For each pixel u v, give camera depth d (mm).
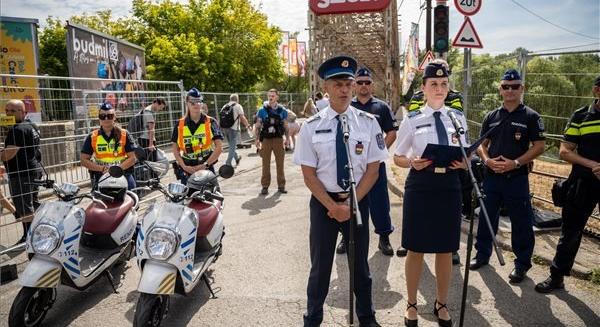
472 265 4668
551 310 3805
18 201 5707
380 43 22172
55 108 7793
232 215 6988
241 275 4699
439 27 8352
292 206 7465
